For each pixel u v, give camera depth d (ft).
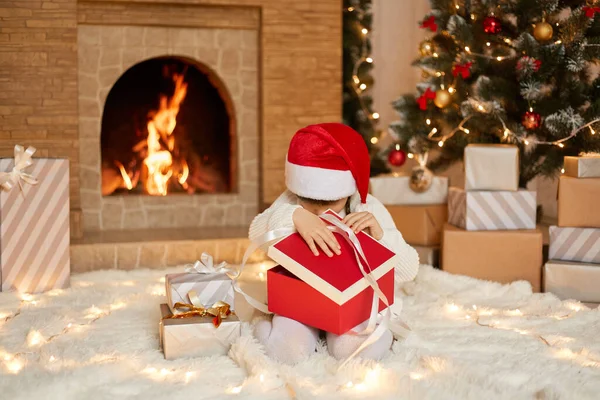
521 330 6.61
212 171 12.26
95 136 11.13
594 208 7.97
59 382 4.99
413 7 13.91
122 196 11.40
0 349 5.91
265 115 11.41
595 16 8.94
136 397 4.88
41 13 10.27
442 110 10.35
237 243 10.07
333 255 5.66
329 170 5.93
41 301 7.56
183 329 5.72
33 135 10.39
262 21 11.29
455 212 8.95
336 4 11.53
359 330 5.67
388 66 13.97
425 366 5.49
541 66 9.18
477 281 8.15
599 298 7.77
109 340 6.24
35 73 10.32
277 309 5.82
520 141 9.50
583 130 8.99
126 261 9.71
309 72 11.51
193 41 11.44
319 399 4.83
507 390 4.94
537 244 8.20
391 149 11.46
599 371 5.46
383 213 6.64
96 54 11.03
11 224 7.90
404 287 8.26
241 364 5.51
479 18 10.03
